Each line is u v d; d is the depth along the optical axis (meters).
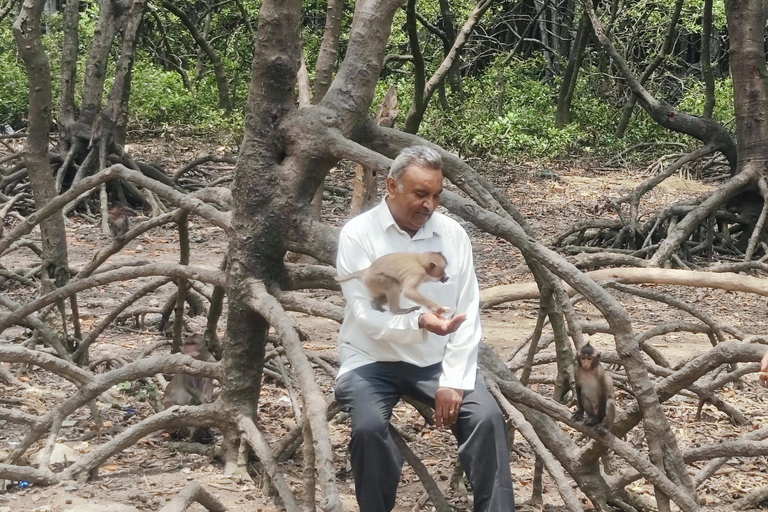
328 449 3.97
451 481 5.33
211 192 5.80
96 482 5.12
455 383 4.01
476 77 32.22
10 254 12.15
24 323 6.82
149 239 13.81
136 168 15.59
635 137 24.84
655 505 5.03
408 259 3.84
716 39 32.47
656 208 18.30
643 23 29.02
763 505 5.23
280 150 5.05
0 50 28.62
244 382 5.20
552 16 34.03
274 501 4.96
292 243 5.01
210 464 5.45
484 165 21.45
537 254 4.46
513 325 9.77
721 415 6.88
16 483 5.05
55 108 22.84
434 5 27.83
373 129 5.38
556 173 22.22
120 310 6.82
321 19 31.17
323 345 8.38
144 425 5.20
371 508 4.09
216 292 5.85
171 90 25.48
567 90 25.84
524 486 5.40
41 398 6.61
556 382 5.38
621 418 4.67
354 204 9.25
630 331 4.37
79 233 13.97
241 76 29.81
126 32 15.29
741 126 13.09
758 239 12.74
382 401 4.14
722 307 10.94
